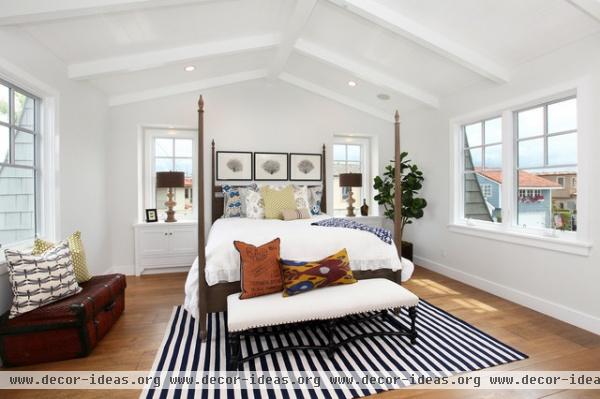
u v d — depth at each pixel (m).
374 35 3.14
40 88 2.53
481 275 3.49
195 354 2.16
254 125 4.53
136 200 4.13
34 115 2.65
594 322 2.42
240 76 4.38
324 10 2.91
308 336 2.41
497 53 2.91
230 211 4.09
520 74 2.97
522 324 2.60
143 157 4.29
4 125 2.29
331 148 4.84
